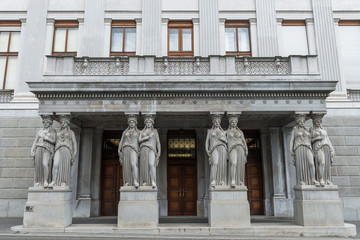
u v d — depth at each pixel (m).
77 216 14.73
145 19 16.61
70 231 11.13
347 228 11.09
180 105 12.29
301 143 11.98
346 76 16.67
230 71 12.97
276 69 13.13
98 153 15.75
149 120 12.19
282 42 16.70
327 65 16.38
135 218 11.41
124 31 16.86
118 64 13.09
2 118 16.00
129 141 12.03
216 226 11.30
